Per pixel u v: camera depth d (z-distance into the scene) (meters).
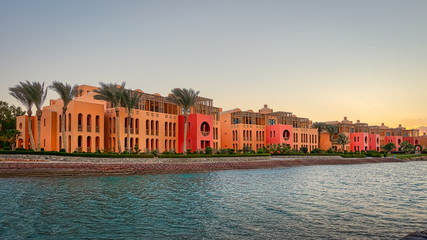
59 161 44.16
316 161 72.44
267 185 34.59
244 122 87.38
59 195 25.98
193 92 60.88
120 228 17.61
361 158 86.19
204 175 43.56
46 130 58.31
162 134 64.88
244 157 63.19
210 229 17.55
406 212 21.84
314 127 108.00
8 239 15.52
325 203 24.91
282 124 88.00
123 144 57.19
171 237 16.14
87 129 54.81
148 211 21.53
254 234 16.67
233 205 23.80
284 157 75.50
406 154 119.44
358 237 16.16
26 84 48.72
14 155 44.47
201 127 70.12
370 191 31.36
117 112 52.38
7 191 27.03
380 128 141.38
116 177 38.69
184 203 24.27
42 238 15.77
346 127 116.50
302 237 16.17
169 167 47.09
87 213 20.67
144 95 62.78
